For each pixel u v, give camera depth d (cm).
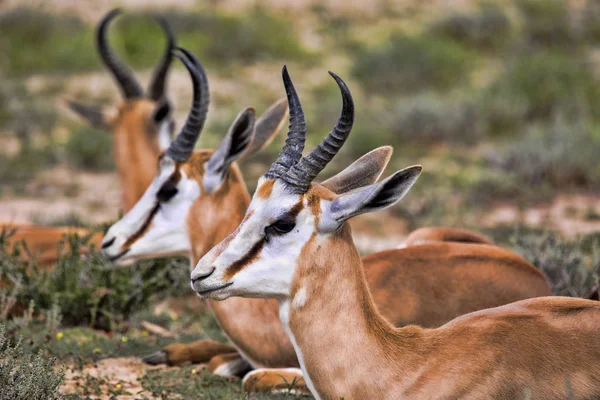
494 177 3130
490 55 5566
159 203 1402
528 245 1842
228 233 1380
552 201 2975
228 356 1442
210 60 5238
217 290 1040
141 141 2131
